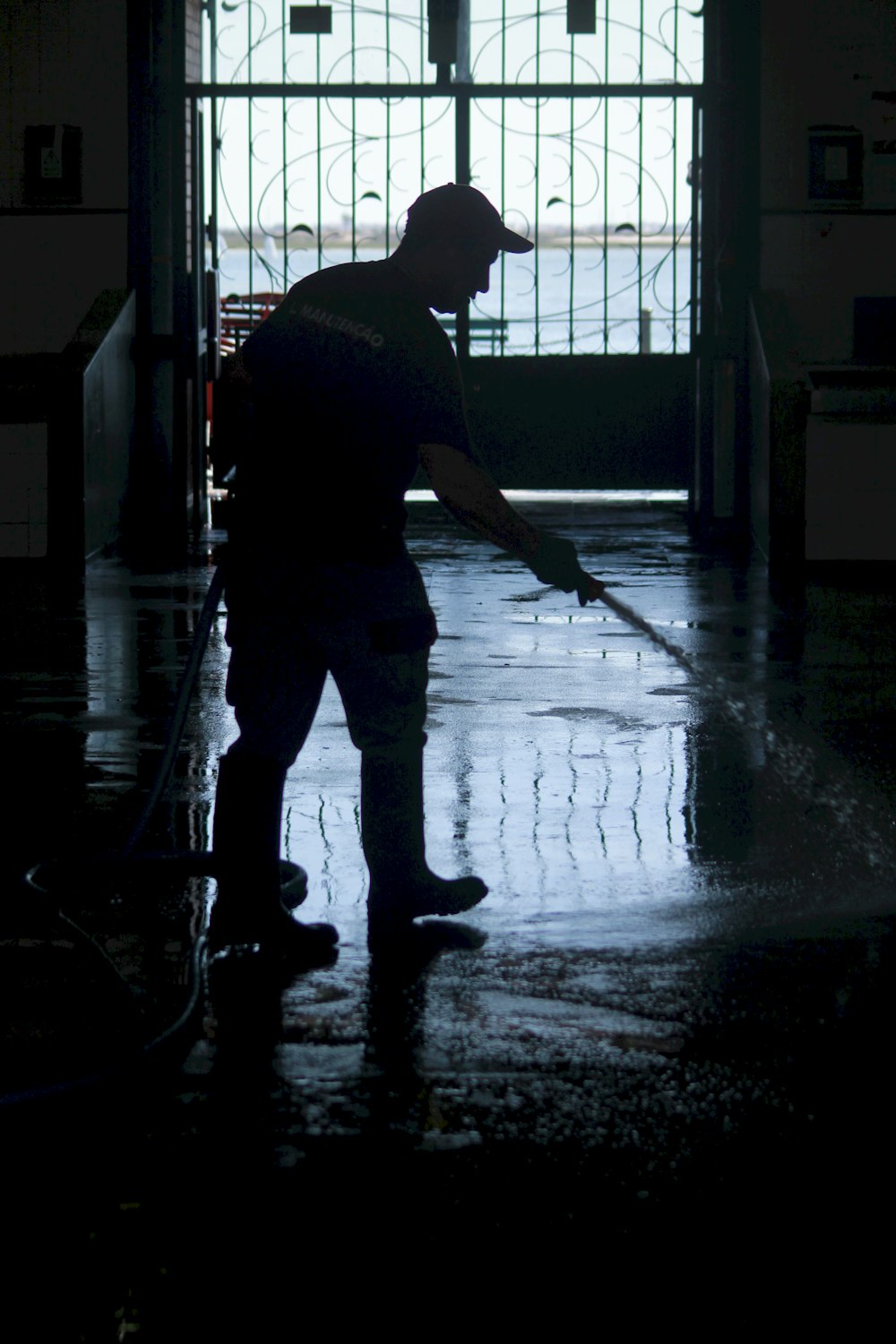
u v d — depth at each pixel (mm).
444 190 3184
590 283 33531
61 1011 2893
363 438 3078
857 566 9742
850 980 3068
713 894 3596
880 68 10703
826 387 10484
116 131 10969
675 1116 2479
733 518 11180
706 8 10977
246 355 3164
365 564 3143
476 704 5648
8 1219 2166
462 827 4137
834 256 10891
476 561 9875
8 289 11109
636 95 11203
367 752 3283
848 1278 2029
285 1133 2412
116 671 6297
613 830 4109
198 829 4102
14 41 10922
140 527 11336
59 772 4699
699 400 11164
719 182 10906
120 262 11070
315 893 3619
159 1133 2416
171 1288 2002
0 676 6184
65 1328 1924
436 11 11195
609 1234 2125
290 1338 1903
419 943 3279
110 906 3490
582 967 3145
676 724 5336
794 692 5875
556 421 11852
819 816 4230
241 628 3182
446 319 12375
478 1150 2361
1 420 9766
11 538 9859
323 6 11227
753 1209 2193
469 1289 1995
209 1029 2824
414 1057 2703
